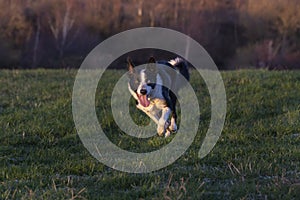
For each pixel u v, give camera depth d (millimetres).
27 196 7023
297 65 33562
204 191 7109
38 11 35938
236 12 36250
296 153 8836
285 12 36188
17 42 33594
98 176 7930
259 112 11742
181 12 35719
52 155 9008
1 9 35406
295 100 12805
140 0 36281
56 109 11867
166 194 6953
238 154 8938
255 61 32875
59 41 33531
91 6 36031
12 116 11195
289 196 6887
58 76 16500
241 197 6961
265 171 8023
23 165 8531
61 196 7020
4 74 16797
